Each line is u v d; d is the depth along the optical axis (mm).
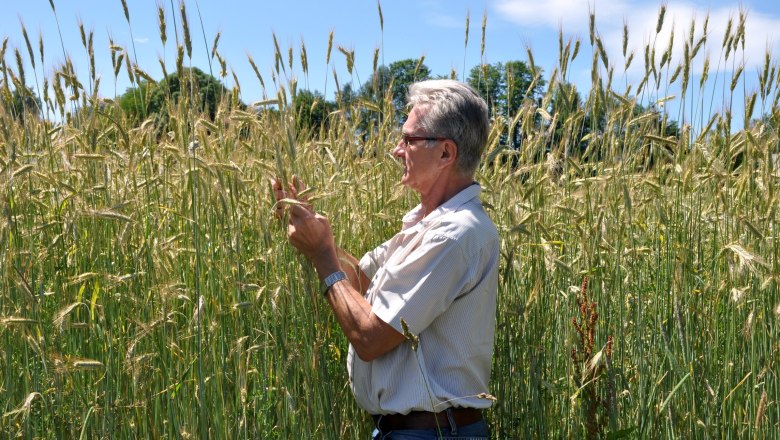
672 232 3855
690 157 3756
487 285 2939
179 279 3154
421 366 2871
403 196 3641
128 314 3066
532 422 3428
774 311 3602
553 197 3793
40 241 3164
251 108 3143
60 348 2943
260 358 3191
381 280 2885
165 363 3035
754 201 3812
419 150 2959
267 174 3037
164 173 3230
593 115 3447
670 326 3680
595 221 3543
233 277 2998
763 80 3623
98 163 3141
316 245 2957
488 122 3027
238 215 3006
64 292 3018
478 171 3600
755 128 3768
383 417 3020
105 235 3135
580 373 3461
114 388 2979
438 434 2885
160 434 3027
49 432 2953
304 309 3125
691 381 3547
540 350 3445
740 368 3699
